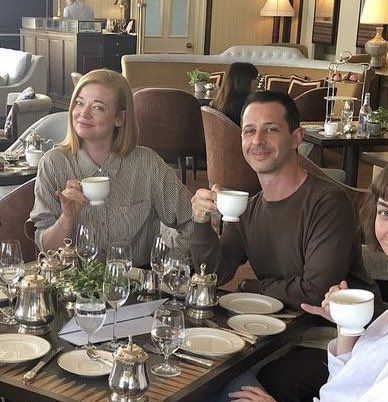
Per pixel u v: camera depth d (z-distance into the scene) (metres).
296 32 11.48
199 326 2.10
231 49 9.07
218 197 2.21
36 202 2.69
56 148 2.71
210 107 5.42
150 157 2.77
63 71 10.89
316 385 2.27
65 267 2.29
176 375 1.79
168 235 2.80
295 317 2.20
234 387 2.08
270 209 2.45
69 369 1.76
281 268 2.46
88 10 10.88
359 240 2.48
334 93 7.42
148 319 2.12
